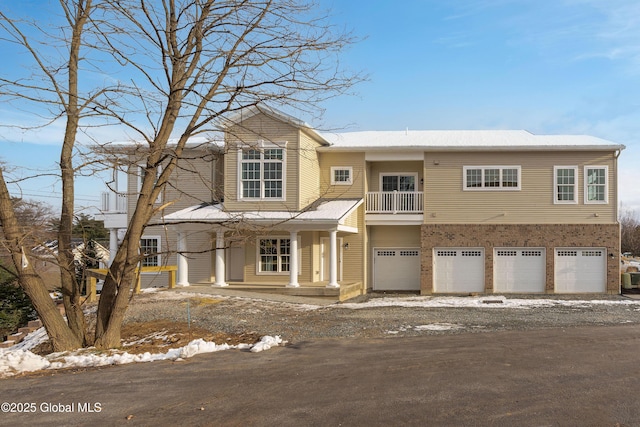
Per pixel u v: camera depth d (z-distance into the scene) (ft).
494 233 86.17
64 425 23.63
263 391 28.60
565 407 25.67
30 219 50.49
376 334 46.73
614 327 49.55
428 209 87.20
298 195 77.97
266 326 51.08
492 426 23.12
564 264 85.56
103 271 72.23
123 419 24.35
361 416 24.40
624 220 301.02
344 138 96.22
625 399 26.91
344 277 87.92
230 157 79.61
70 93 40.47
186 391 28.78
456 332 47.19
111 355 39.17
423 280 86.22
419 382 30.09
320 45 41.86
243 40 41.75
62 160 43.16
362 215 87.76
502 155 86.63
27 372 35.09
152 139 44.55
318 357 37.17
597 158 85.46
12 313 72.90
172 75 42.63
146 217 43.75
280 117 77.77
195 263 86.94
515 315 57.82
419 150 86.84
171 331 49.75
